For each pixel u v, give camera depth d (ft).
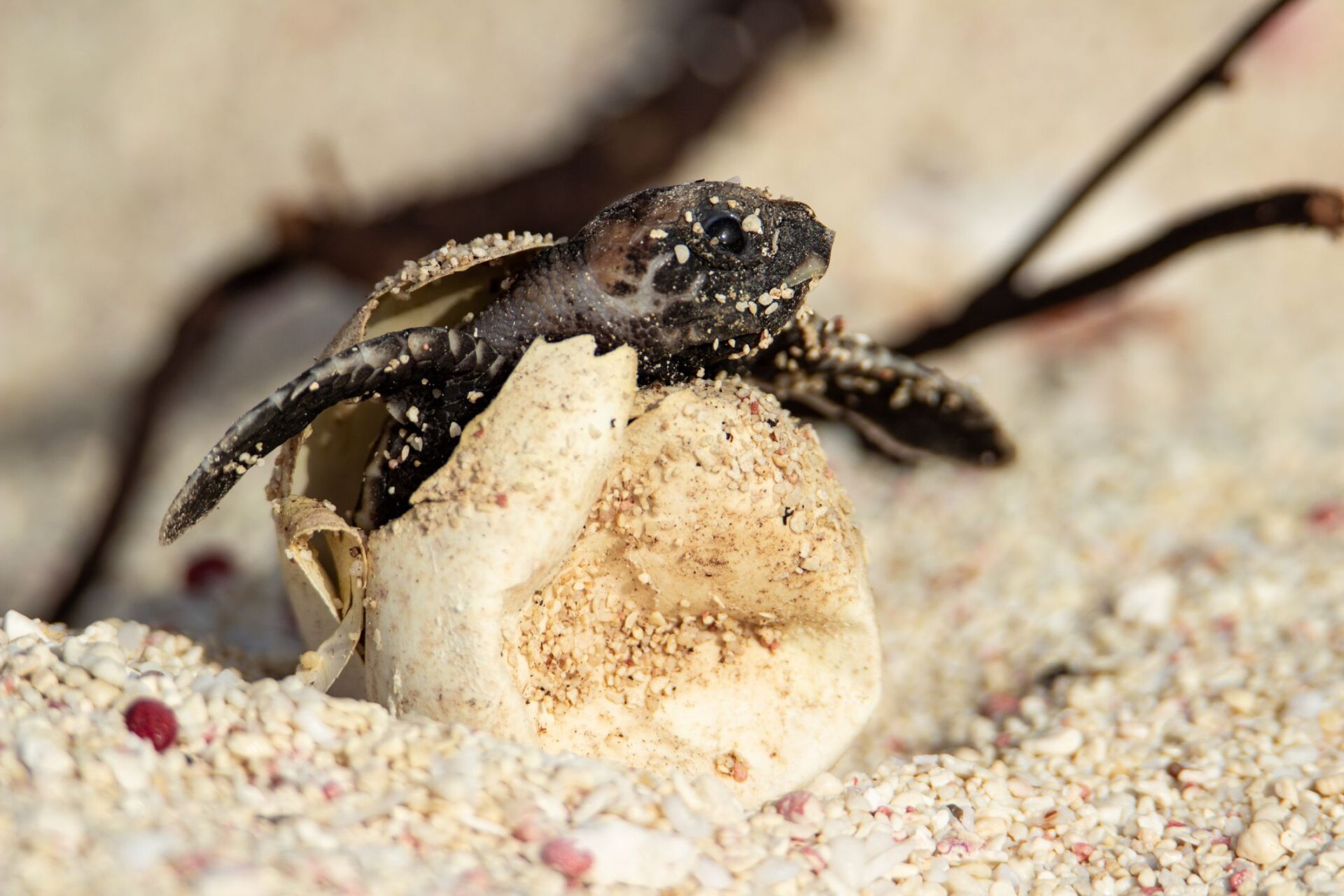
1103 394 1.60
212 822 0.94
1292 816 1.03
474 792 0.96
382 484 1.01
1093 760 1.07
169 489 1.66
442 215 1.50
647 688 1.02
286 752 0.97
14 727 0.96
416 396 1.01
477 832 0.96
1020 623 1.19
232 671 1.03
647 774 0.99
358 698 1.02
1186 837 1.02
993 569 1.24
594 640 1.02
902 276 1.91
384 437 1.02
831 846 0.98
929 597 1.22
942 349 1.27
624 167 1.62
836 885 0.97
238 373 1.92
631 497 1.01
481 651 0.98
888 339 1.28
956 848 1.00
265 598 1.26
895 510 1.32
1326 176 2.05
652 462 1.00
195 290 1.50
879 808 1.01
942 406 1.09
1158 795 1.04
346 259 1.43
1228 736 1.07
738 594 1.02
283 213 1.43
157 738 0.96
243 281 1.46
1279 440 1.36
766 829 0.99
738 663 1.02
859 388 1.09
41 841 0.92
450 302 1.04
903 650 1.19
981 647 1.18
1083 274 1.24
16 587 1.65
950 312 1.27
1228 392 1.57
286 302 2.02
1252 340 1.69
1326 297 1.78
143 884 0.91
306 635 1.03
